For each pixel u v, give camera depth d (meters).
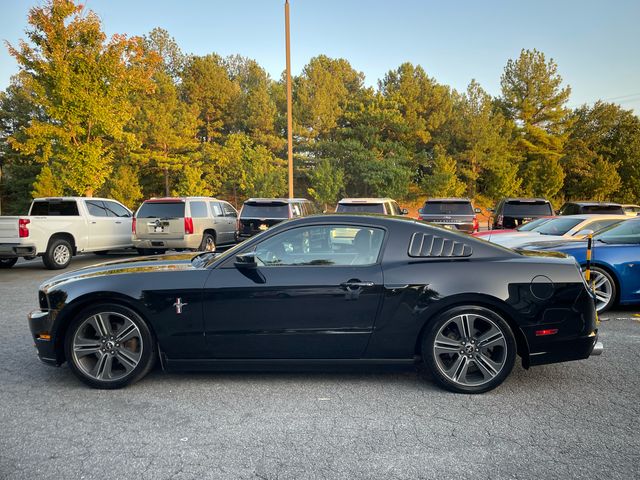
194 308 3.94
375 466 2.82
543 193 43.06
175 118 35.19
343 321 3.90
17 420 3.46
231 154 36.41
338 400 3.80
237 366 4.01
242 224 13.30
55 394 3.95
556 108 45.62
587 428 3.29
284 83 45.25
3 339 5.62
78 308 4.05
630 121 51.06
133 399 3.83
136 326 3.97
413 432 3.25
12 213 39.06
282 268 3.99
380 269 3.94
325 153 40.44
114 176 31.59
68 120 19.16
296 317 3.91
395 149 40.03
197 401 3.79
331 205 36.53
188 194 32.44
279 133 42.72
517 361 4.74
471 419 3.44
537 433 3.22
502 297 3.82
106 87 19.42
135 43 19.69
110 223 13.48
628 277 6.64
